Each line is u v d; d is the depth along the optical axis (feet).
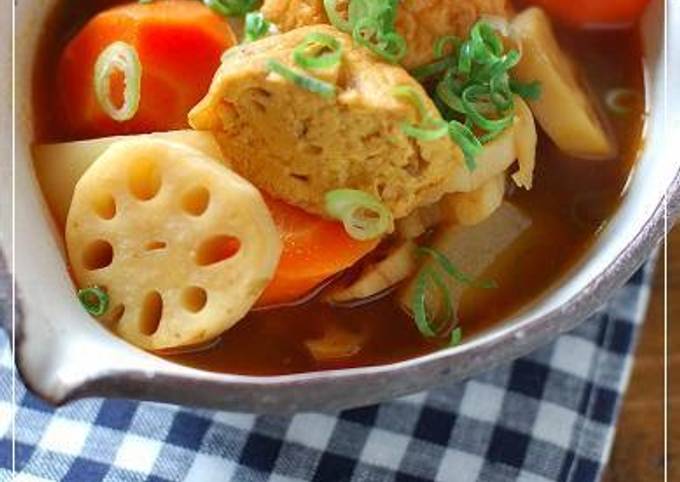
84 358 0.93
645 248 1.01
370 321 1.09
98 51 1.17
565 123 1.17
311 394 0.93
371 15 1.05
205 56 1.16
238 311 1.01
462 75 1.09
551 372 1.20
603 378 1.20
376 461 1.15
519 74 1.17
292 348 1.07
